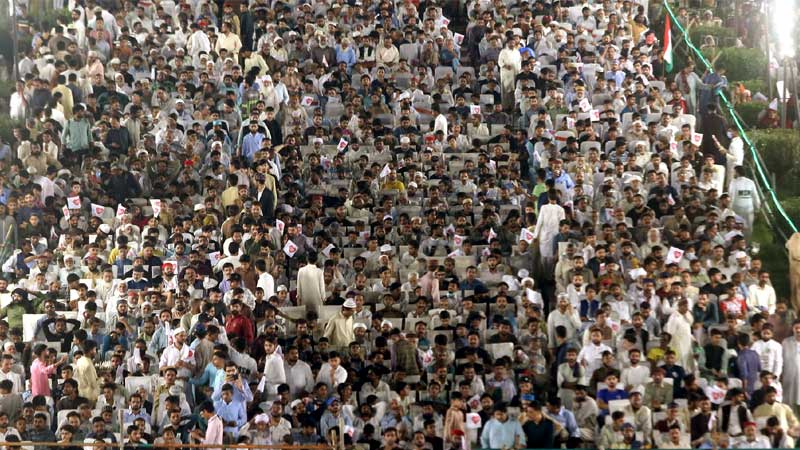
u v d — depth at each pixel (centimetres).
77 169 13075
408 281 11212
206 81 13962
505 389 9975
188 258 11350
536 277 11588
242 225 11500
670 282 10738
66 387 9912
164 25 15175
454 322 10781
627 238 11488
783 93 14550
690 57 15912
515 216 11969
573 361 10056
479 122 13712
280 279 11412
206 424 9612
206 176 12650
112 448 9294
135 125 13425
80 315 10769
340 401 9888
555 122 13688
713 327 10519
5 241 11912
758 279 11150
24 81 14175
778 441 9500
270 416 9650
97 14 14975
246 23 15912
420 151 13325
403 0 15738
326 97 14250
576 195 12281
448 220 12212
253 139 13125
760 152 13775
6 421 9662
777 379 10288
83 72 14225
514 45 14525
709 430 9544
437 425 9738
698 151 13212
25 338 10638
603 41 14925
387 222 11931
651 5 17025
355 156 13212
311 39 14988
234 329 10412
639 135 13100
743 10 16825
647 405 9819
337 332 10581
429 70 14638
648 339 10388
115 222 12119
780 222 12825
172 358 10131
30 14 15650
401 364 10331
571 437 9506
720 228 11762
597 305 10662
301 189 12825
